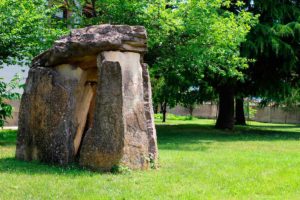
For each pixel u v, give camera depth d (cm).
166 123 2959
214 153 1189
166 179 760
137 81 854
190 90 2505
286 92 2200
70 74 909
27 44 1388
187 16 1567
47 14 1727
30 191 650
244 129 2392
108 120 805
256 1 1981
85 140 830
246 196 665
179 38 1620
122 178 752
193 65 1656
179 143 1488
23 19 1327
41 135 916
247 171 875
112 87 807
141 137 840
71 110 898
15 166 861
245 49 1917
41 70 933
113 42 832
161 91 2605
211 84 2216
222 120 2292
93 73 952
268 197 665
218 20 1630
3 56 1423
